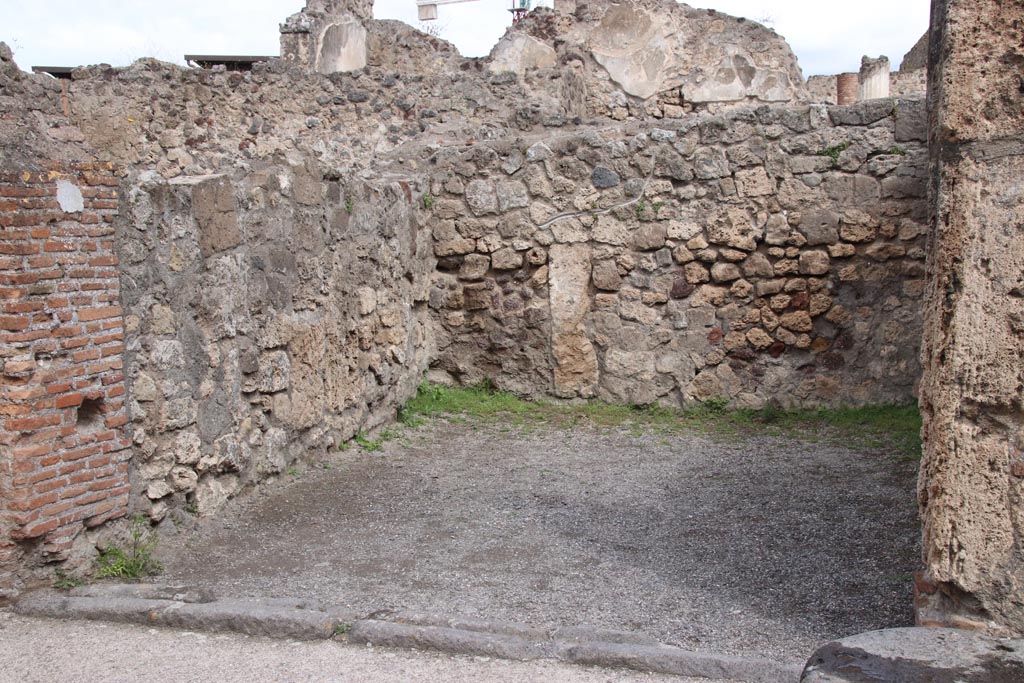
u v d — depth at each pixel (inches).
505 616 150.6
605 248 307.9
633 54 479.2
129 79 408.5
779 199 294.4
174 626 145.9
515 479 232.5
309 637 141.5
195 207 191.5
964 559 121.7
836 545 182.7
